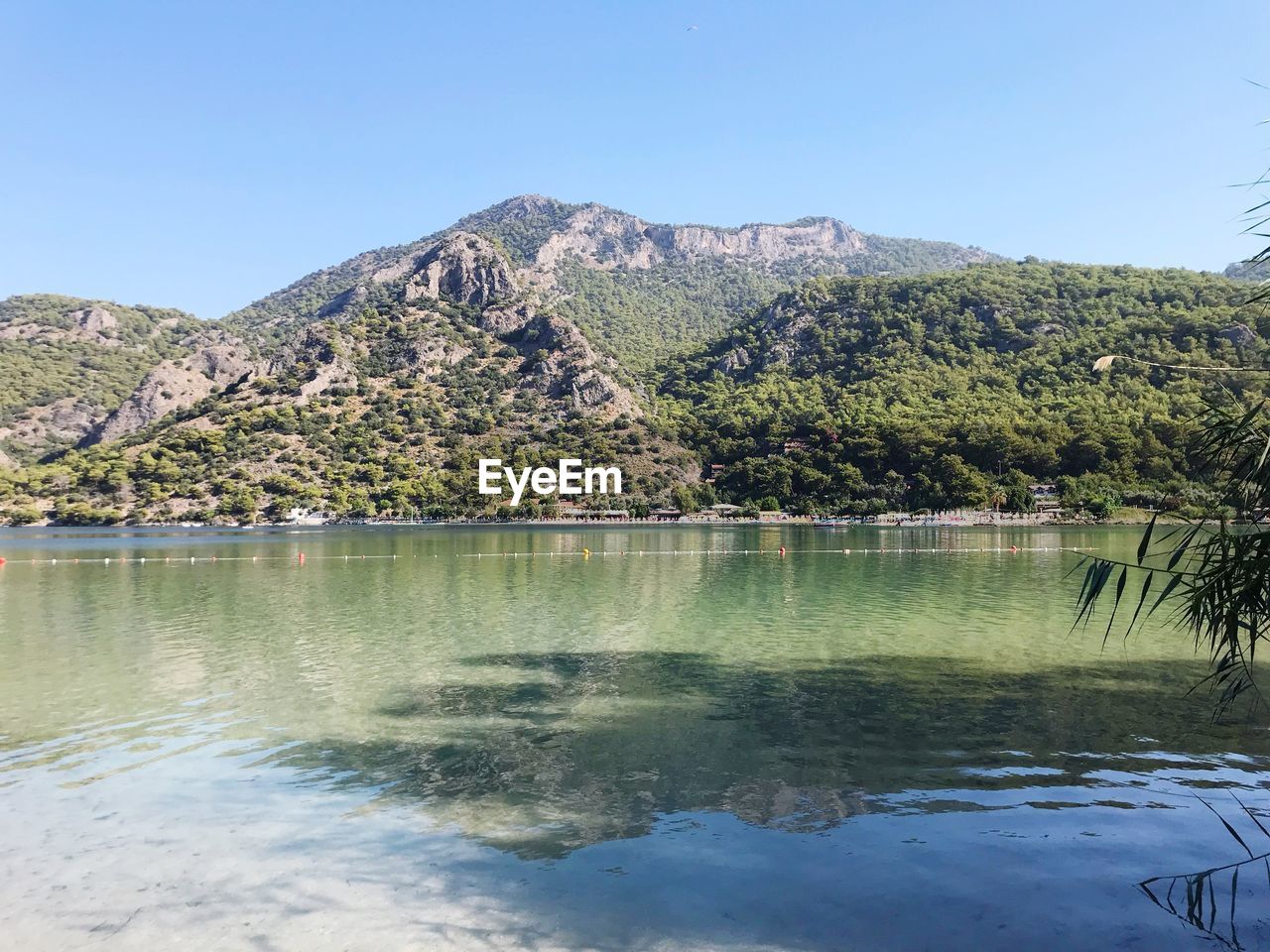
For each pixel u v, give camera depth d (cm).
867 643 3033
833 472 18188
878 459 18075
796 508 17750
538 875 1179
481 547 9525
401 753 1744
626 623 3569
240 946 998
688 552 8375
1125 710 2038
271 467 19162
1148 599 4212
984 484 15325
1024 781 1541
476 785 1545
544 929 1031
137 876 1187
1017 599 4309
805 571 6112
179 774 1619
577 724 1955
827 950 977
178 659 2753
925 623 3506
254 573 6225
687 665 2631
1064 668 2541
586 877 1173
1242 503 1116
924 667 2578
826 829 1329
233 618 3778
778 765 1647
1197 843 1271
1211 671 2475
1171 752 1708
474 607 4153
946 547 8688
